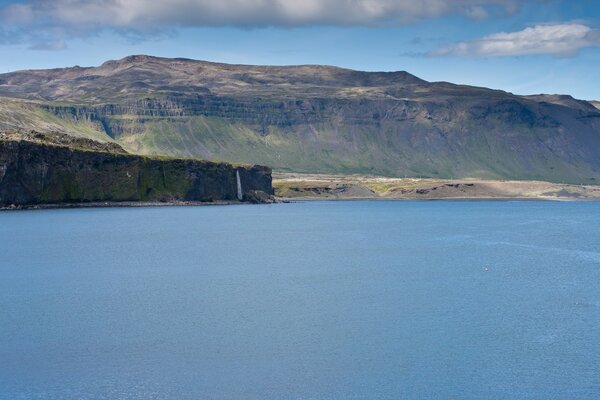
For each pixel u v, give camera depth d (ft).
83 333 308.60
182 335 306.14
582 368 267.59
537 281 451.53
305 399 237.86
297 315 343.67
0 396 236.63
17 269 487.61
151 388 245.24
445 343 296.71
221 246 652.48
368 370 263.90
